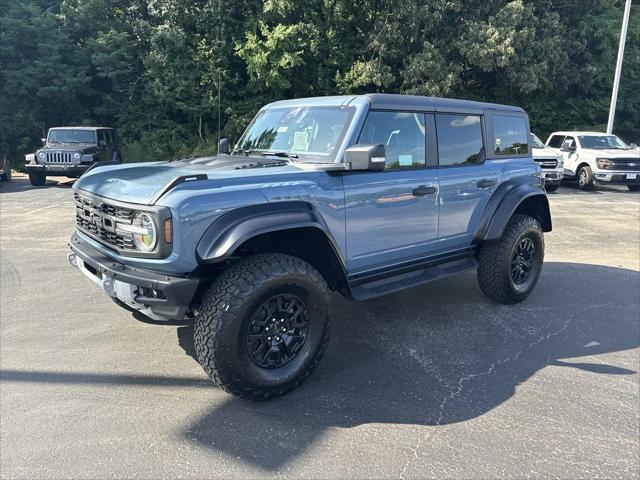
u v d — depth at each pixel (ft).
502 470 9.28
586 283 21.13
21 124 74.54
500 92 82.28
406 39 71.97
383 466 9.36
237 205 11.19
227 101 75.92
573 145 58.59
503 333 15.72
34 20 73.10
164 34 73.72
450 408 11.41
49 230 30.12
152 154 73.97
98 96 79.87
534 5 73.77
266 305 11.39
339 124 13.83
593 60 83.46
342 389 12.23
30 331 15.29
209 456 9.61
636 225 34.81
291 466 9.33
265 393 11.45
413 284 15.07
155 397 11.73
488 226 16.98
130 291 11.18
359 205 13.48
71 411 11.07
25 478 8.91
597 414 11.22
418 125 15.31
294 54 70.90
